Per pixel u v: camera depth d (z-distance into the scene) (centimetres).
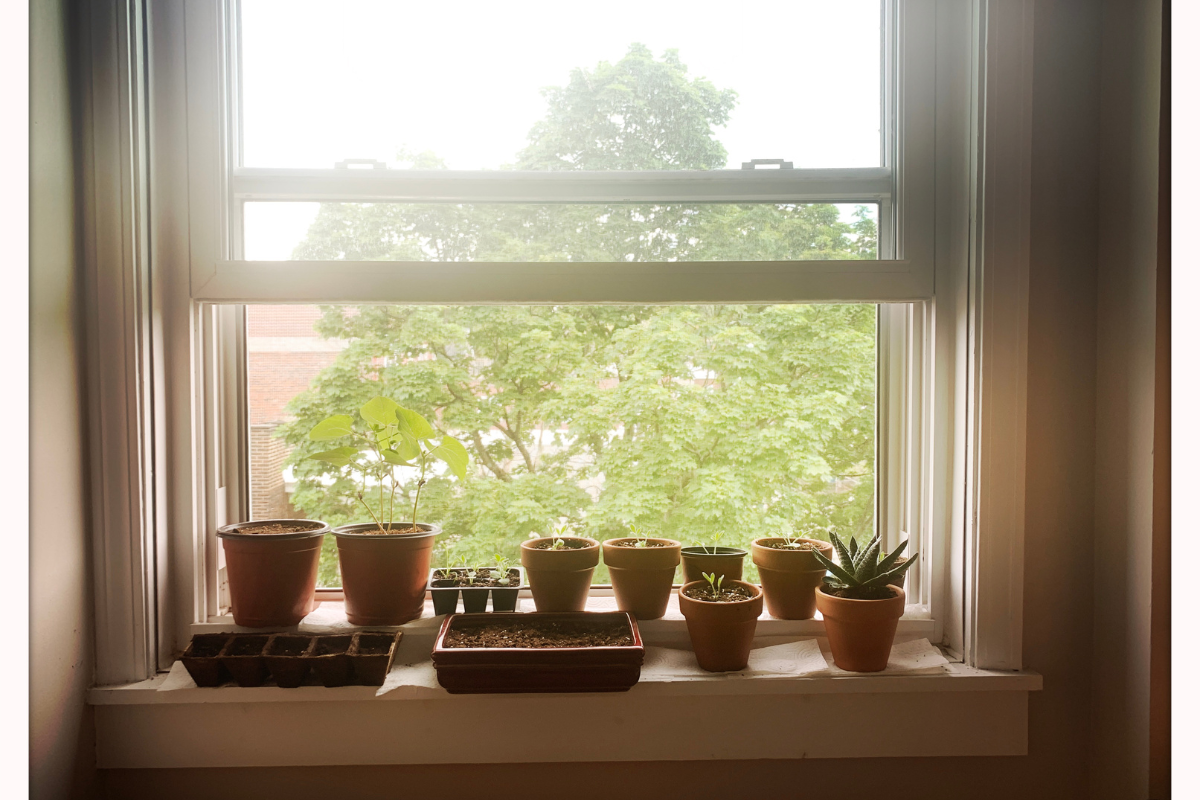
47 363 95
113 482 105
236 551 110
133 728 105
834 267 118
